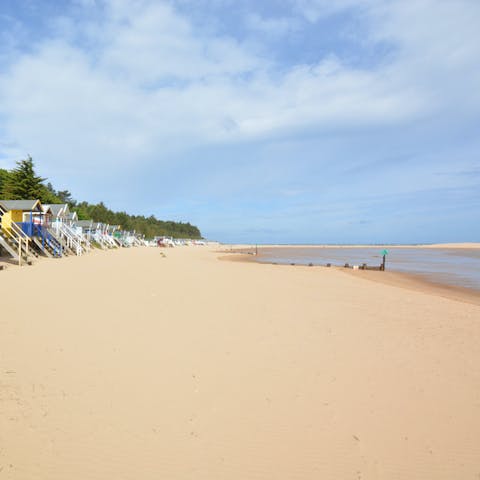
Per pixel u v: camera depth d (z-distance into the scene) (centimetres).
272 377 545
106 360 586
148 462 343
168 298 1166
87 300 1065
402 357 661
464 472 345
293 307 1105
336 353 669
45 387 481
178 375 539
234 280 1823
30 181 4781
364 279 2338
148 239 12456
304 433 398
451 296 1734
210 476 328
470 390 524
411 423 427
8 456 342
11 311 883
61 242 3114
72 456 346
